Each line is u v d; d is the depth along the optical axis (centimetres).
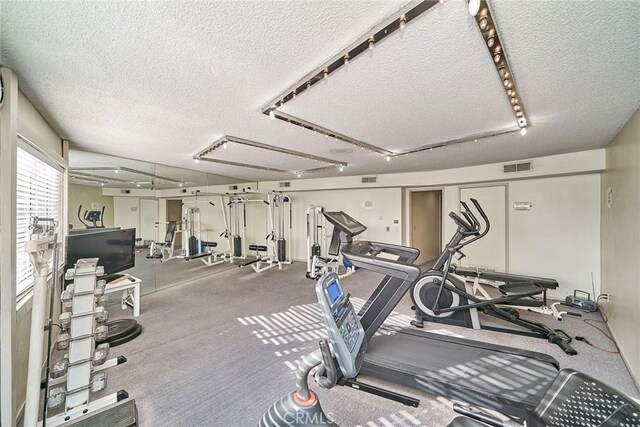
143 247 491
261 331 319
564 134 307
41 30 130
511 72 174
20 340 194
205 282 541
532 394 178
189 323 342
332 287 157
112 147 363
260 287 505
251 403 199
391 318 362
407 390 212
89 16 120
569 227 431
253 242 795
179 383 223
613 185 324
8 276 154
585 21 125
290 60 160
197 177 630
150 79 182
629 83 187
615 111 239
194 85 191
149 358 261
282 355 265
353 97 211
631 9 116
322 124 275
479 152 401
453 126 281
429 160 466
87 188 394
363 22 128
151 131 295
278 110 238
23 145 212
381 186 635
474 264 535
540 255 459
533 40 140
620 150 290
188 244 614
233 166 530
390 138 328
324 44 145
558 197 442
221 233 707
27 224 225
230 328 328
